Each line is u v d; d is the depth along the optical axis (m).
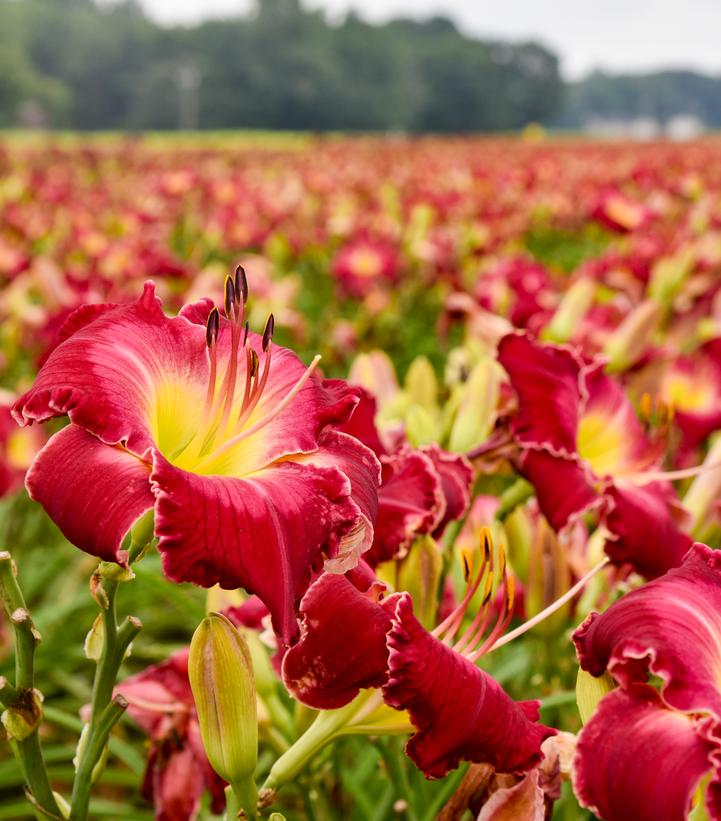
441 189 14.33
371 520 1.46
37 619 3.64
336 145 31.83
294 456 1.51
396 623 1.40
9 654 3.60
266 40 94.94
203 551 1.27
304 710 1.74
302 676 1.47
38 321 4.79
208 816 2.65
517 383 2.15
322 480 1.43
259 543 1.30
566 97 114.19
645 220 7.49
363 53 97.19
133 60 98.62
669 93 159.88
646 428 2.51
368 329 6.39
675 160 20.06
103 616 1.44
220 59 95.19
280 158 21.06
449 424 2.48
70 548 4.21
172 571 1.25
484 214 9.97
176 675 2.01
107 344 1.50
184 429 1.61
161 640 4.27
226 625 1.45
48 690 3.74
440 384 5.67
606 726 1.31
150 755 2.04
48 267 4.90
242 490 1.36
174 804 1.98
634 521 2.15
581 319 3.79
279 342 6.06
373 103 96.12
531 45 107.56
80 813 1.49
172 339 1.62
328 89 94.75
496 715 1.42
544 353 2.20
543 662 2.44
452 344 6.98
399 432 2.31
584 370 2.30
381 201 11.40
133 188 13.02
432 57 100.38
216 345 1.66
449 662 1.42
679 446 3.23
